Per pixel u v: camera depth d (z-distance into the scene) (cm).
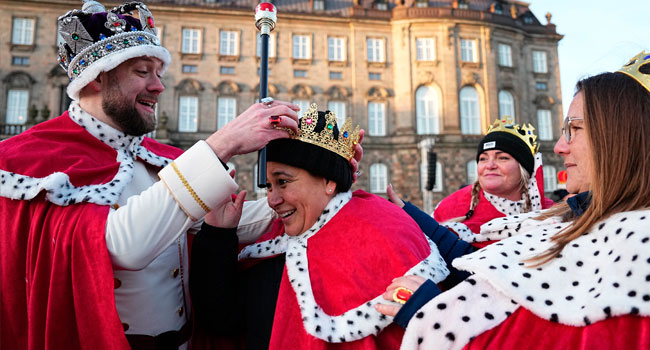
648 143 104
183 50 2472
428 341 111
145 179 175
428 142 1794
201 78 2472
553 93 2827
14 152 146
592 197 113
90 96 167
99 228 129
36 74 2302
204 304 169
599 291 96
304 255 161
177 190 129
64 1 2342
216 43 2497
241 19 2530
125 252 125
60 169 148
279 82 2541
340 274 150
